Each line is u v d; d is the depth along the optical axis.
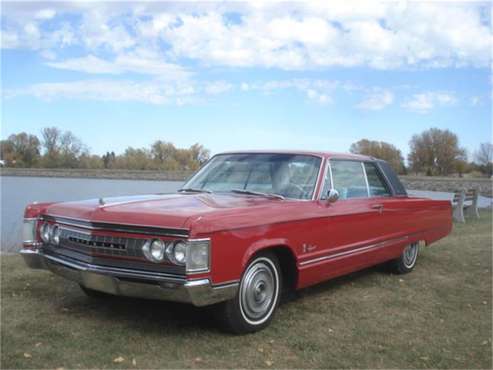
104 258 4.23
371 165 6.61
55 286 5.82
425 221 7.42
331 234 5.36
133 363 3.78
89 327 4.48
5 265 6.99
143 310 5.00
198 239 3.91
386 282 6.64
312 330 4.68
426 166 75.00
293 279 5.00
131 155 56.25
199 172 5.97
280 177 5.38
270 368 3.83
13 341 4.11
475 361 4.16
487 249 9.34
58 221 4.65
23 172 51.00
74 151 58.78
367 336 4.60
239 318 4.35
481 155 72.06
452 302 5.83
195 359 3.90
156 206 4.40
